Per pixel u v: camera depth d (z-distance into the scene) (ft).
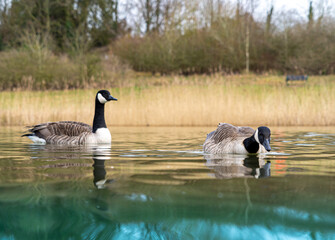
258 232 6.16
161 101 45.73
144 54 121.19
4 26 131.75
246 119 42.60
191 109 43.93
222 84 51.88
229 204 7.66
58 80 89.25
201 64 119.03
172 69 118.73
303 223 6.49
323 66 105.50
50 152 17.98
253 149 16.92
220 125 19.89
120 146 21.01
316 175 11.19
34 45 95.96
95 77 89.04
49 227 6.37
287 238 5.93
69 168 12.63
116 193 8.66
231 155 16.53
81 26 129.90
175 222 6.59
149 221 6.62
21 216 6.92
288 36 114.21
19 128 39.63
